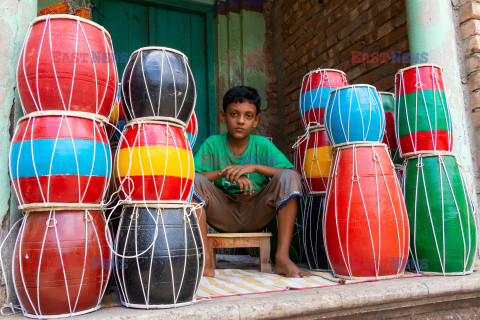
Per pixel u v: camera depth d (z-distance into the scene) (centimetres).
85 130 139
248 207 245
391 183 183
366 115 186
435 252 189
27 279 128
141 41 415
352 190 182
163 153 146
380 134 191
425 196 194
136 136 149
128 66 159
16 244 134
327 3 400
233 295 158
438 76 204
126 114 160
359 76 360
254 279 195
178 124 156
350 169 185
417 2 239
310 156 232
